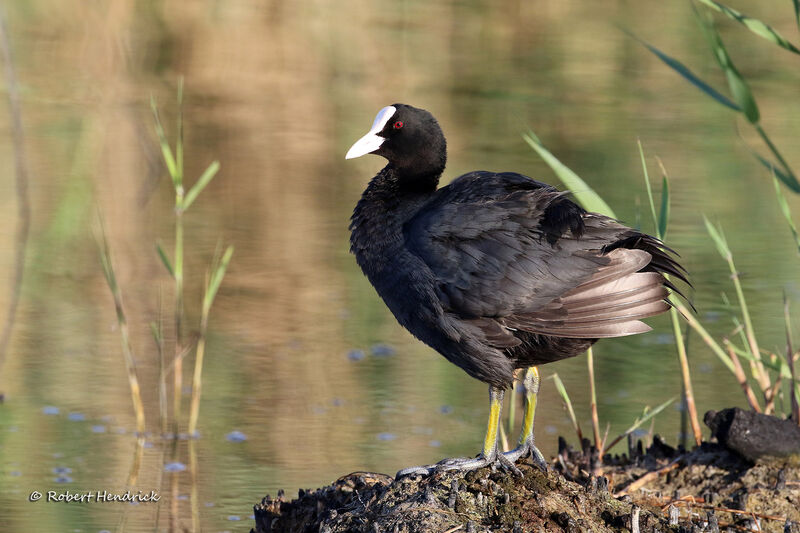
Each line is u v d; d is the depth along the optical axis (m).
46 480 9.10
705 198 16.83
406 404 10.84
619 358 12.12
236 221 16.14
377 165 19.59
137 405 10.15
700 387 11.23
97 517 8.50
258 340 12.36
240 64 25.14
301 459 9.52
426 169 8.33
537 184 7.77
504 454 7.75
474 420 10.52
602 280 7.16
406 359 12.08
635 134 20.30
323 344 12.34
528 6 29.09
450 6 29.89
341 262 14.72
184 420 10.38
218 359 11.84
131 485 9.05
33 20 26.83
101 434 10.02
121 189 17.61
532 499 7.08
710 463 8.76
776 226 15.84
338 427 10.21
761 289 13.53
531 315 7.26
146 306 13.16
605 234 7.37
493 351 7.39
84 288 13.66
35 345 11.95
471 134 19.98
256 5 27.86
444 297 7.45
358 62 25.47
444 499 7.00
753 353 10.02
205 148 19.66
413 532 6.61
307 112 22.38
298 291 13.79
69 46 26.06
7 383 10.99
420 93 23.20
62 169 18.38
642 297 7.06
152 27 26.41
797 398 9.46
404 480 7.29
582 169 17.88
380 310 13.46
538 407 10.89
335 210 16.77
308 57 25.98
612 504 7.41
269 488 9.00
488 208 7.53
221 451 9.70
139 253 14.80
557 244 7.34
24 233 12.12
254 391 11.04
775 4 27.59
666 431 10.33
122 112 21.84
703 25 9.27
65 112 21.66
